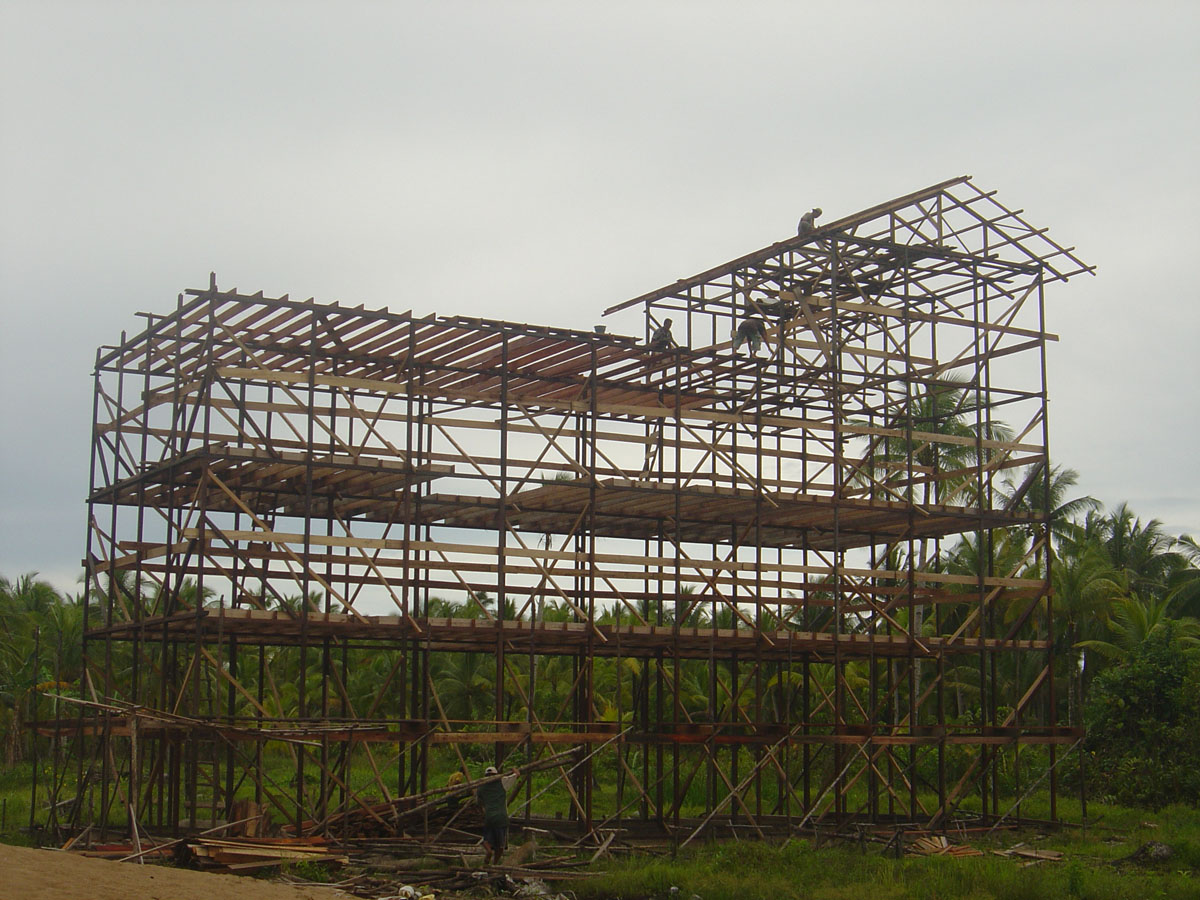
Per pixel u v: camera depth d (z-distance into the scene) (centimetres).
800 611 3988
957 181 3225
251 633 2738
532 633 2750
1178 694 3978
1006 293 3347
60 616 5609
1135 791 3791
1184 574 5975
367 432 2809
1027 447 3272
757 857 2480
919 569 4006
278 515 3028
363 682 5772
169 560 2567
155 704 2934
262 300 2484
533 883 2247
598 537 3588
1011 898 2127
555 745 3209
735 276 3231
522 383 3091
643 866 2408
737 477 3073
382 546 2591
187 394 2538
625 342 2875
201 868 2128
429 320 2650
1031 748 4388
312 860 2200
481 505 2830
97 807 3256
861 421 3712
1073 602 5078
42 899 1534
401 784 2911
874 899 2080
